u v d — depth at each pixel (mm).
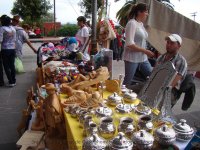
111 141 1332
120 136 1322
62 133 2033
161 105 1925
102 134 1526
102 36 4605
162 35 4566
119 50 6734
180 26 4059
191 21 4047
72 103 2092
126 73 3623
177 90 2779
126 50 3568
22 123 2697
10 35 5555
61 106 2061
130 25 3363
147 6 3611
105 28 4570
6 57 5613
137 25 3438
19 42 6777
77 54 4328
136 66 3588
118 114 1905
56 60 4500
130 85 3387
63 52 5043
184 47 4750
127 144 1291
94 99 2039
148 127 1583
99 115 1795
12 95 5164
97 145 1311
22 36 6742
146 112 1878
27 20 25141
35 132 2279
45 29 25891
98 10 5387
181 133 1488
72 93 2287
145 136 1368
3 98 4965
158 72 2061
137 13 3441
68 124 1809
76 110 1899
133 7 3490
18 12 25391
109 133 1527
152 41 4641
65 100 2158
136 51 3459
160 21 4074
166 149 1411
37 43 15742
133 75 3627
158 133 1422
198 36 4059
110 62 3266
